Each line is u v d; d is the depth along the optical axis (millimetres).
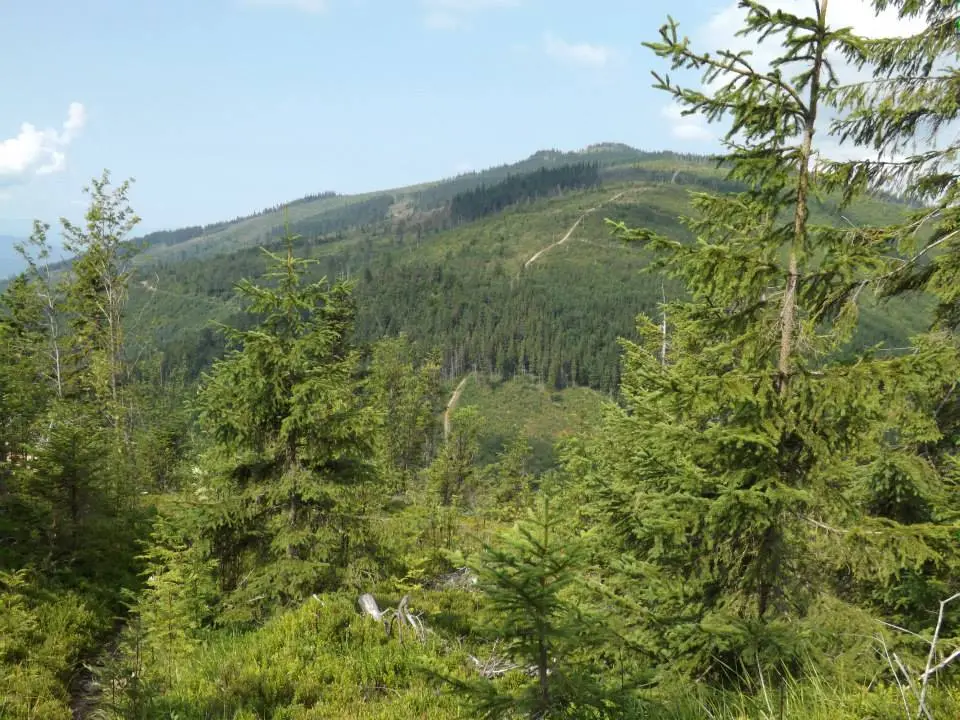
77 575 13273
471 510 27828
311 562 10773
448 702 7434
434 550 15344
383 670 8492
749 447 5688
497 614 4484
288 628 9500
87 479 14109
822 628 5336
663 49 5234
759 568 5711
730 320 5977
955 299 6863
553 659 4668
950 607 6621
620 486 7270
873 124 6602
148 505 20578
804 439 5465
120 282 33219
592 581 6172
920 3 6371
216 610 10797
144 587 13805
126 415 32188
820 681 4812
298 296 11125
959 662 5035
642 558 6801
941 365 5020
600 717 4398
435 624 10594
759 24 5145
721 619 5598
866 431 5641
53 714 8242
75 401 28875
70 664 9977
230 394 10969
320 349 11344
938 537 5004
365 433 11469
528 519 4375
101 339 32500
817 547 5684
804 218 5547
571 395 182250
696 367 6570
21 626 10258
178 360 156500
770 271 5648
